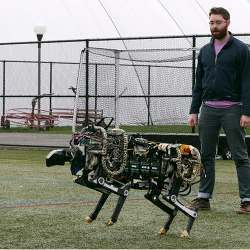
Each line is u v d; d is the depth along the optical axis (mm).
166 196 8609
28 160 20453
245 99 10766
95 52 27531
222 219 10297
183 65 31297
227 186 14469
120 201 8445
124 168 8375
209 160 11148
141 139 8539
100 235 8953
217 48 10984
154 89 31562
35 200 12008
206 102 11141
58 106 40531
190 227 8867
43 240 8594
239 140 11000
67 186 14016
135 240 8664
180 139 20922
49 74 39906
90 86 30547
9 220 9938
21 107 40781
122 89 31344
